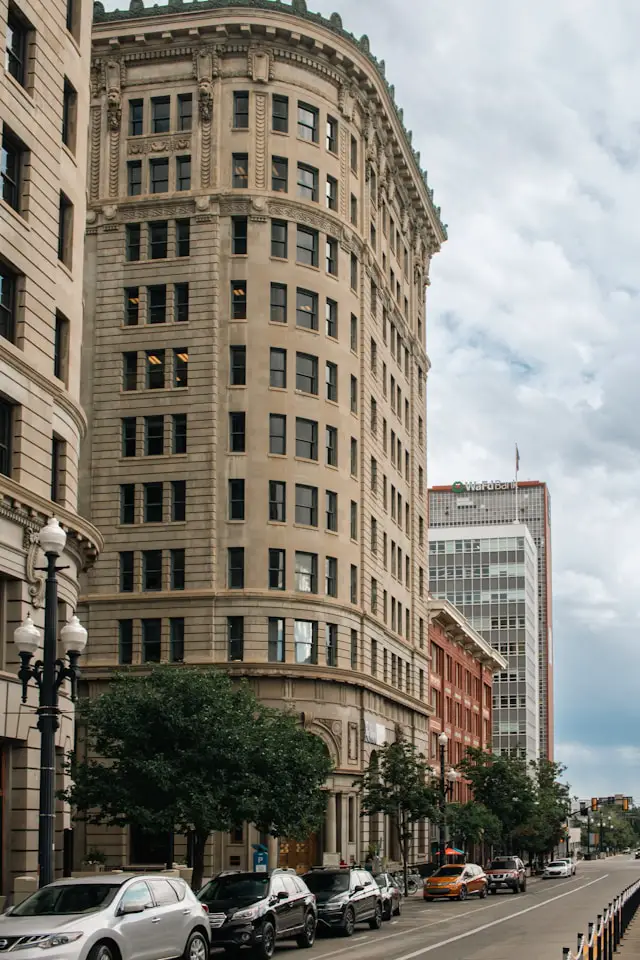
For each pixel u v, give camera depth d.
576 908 51.78
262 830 43.09
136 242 68.06
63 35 39.69
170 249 67.38
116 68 69.06
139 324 66.94
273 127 68.56
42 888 21.58
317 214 68.81
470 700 118.06
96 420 66.50
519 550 179.62
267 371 66.00
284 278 67.19
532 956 29.45
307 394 67.06
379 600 76.06
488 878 68.19
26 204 36.50
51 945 18.83
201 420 65.38
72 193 40.31
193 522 64.62
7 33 36.12
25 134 36.38
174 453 65.50
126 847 61.78
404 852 65.00
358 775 67.81
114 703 39.88
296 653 64.25
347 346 70.50
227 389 65.81
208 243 66.88
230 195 67.06
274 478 65.12
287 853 63.25
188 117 68.69
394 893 45.44
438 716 100.50
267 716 46.62
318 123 70.06
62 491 38.31
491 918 45.22
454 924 42.19
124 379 66.69
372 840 73.25
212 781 39.78
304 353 67.38
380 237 79.50
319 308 68.44
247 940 28.86
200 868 40.44
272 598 63.69
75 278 40.38
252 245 66.88
